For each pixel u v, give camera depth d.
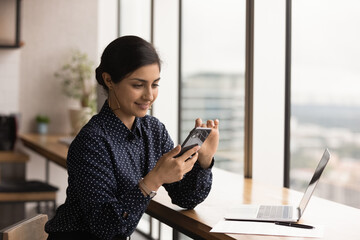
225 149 4.42
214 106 4.58
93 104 5.89
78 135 2.02
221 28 4.49
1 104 6.21
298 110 3.36
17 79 6.25
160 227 4.91
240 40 4.26
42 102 6.35
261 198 2.67
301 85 3.33
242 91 4.25
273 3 3.46
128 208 1.97
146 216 5.58
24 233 2.03
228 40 4.41
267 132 3.48
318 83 3.21
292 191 2.89
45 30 6.31
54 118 6.38
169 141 2.34
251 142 3.45
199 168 2.28
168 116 5.10
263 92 3.46
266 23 3.45
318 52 3.21
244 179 3.31
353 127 2.99
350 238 1.92
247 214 2.20
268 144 3.48
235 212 2.24
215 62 4.54
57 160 4.38
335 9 3.09
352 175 3.02
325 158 2.10
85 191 1.94
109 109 2.09
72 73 6.38
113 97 2.09
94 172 1.95
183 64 4.94
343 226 2.10
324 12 3.17
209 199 2.61
